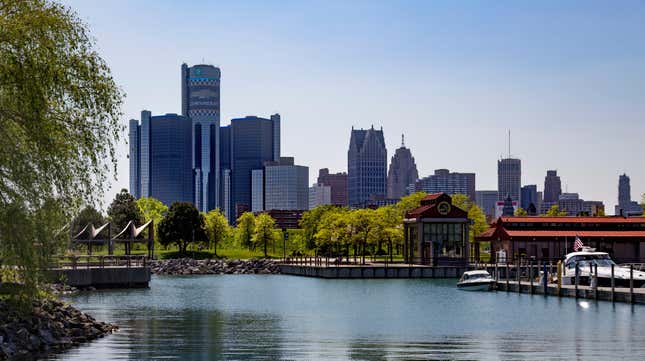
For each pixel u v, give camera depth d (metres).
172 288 113.69
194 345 50.88
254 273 167.88
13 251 37.41
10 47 37.84
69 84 38.88
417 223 152.62
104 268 106.12
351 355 47.38
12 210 37.28
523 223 151.75
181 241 198.12
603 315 70.44
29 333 46.19
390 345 51.88
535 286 97.69
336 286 119.88
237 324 64.44
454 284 123.94
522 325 63.53
